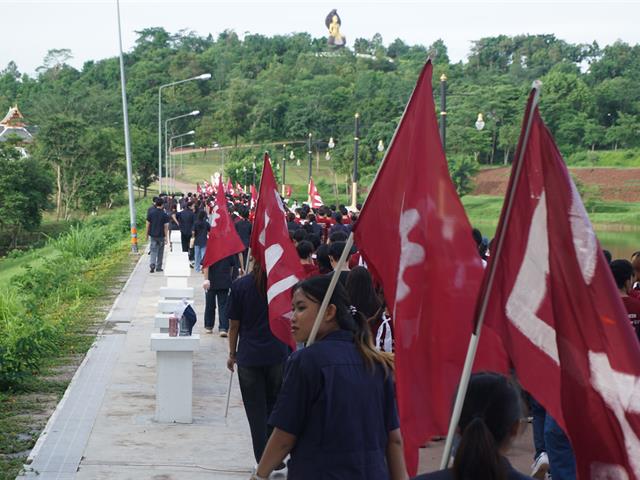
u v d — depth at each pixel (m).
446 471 3.14
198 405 9.84
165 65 178.88
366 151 82.56
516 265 3.79
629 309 7.30
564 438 6.29
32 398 10.03
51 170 74.50
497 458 3.06
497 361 4.23
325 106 124.69
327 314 4.50
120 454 7.96
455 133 74.69
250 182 96.62
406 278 4.38
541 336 3.76
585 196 67.06
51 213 78.25
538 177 3.72
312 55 164.62
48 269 21.64
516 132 75.44
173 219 28.14
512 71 119.44
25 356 11.24
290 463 4.28
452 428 3.42
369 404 4.25
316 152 118.50
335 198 87.56
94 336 14.18
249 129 141.88
